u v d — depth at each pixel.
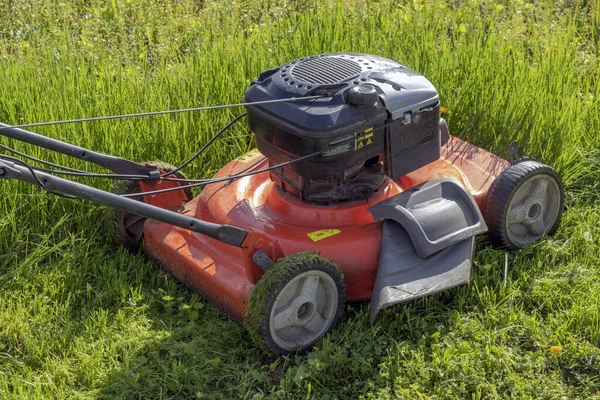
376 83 2.24
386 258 2.21
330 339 2.19
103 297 2.35
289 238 2.24
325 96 2.19
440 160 2.53
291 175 2.28
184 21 3.56
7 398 2.05
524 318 2.23
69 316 2.29
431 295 2.28
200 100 2.85
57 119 2.68
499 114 2.86
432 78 2.92
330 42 3.11
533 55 3.22
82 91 2.79
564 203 2.57
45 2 3.59
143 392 2.10
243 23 3.57
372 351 2.16
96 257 2.47
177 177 2.48
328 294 2.18
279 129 2.20
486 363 2.10
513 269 2.39
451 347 2.13
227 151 2.85
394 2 3.52
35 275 2.39
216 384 2.12
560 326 2.20
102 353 2.18
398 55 3.04
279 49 3.10
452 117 2.91
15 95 2.73
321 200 2.29
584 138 2.86
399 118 2.25
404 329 2.23
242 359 2.20
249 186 2.43
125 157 2.68
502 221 2.39
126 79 2.90
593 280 2.37
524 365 2.11
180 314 2.30
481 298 2.29
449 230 2.23
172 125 2.76
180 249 2.35
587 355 2.14
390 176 2.30
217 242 2.32
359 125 2.18
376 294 2.17
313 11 3.40
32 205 2.54
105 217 2.51
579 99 2.92
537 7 3.62
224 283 2.24
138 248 2.51
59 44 3.15
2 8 3.57
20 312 2.28
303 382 2.09
